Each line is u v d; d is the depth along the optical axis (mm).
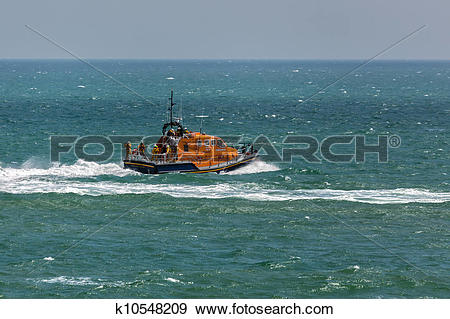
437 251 95750
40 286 80125
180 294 79000
